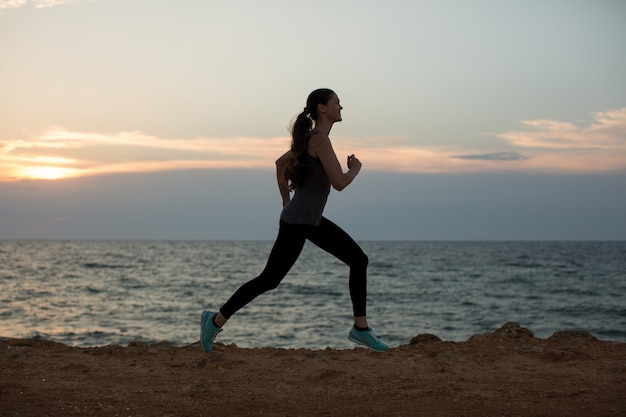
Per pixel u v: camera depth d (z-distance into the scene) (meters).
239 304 4.13
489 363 4.34
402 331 19.88
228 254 121.00
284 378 3.99
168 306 27.08
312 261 94.31
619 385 3.65
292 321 21.56
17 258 89.88
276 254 3.97
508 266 73.88
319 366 4.32
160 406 3.36
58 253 118.75
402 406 3.35
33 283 40.72
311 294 34.56
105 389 3.69
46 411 3.24
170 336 17.80
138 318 22.50
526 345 4.97
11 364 4.28
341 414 3.23
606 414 3.12
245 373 4.13
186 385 3.79
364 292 4.22
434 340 5.43
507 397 3.47
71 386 3.74
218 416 3.21
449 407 3.31
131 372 4.12
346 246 4.12
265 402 3.44
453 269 66.50
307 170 3.84
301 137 3.88
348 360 4.54
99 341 16.64
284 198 4.20
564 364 4.27
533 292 36.66
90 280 45.12
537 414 3.16
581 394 3.49
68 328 19.30
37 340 5.25
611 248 199.38
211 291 36.22
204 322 4.22
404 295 34.47
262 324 20.72
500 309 27.05
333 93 3.93
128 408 3.32
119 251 139.00
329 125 3.94
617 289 39.00
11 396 3.49
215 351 4.89
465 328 20.70
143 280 46.19
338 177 3.81
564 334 5.35
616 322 22.91
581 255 120.81
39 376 3.97
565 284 43.66
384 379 3.93
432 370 4.16
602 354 4.54
